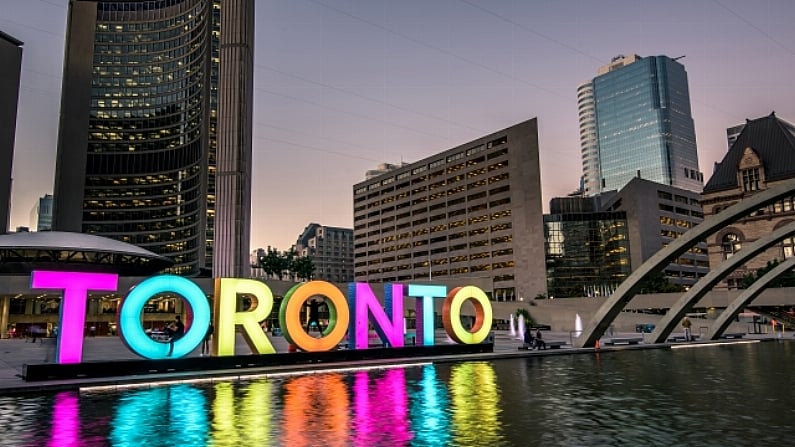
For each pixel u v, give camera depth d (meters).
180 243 182.00
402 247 179.88
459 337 37.06
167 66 198.25
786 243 107.69
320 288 31.56
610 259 140.25
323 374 27.34
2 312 82.50
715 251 117.94
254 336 28.91
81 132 188.88
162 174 190.38
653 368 29.95
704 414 16.17
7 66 125.12
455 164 163.25
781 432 13.83
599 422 14.98
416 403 18.19
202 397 19.84
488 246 149.75
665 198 148.25
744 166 117.81
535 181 139.00
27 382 22.70
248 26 142.38
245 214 134.62
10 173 123.50
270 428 14.30
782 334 70.44
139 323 25.88
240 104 137.25
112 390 21.98
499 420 15.27
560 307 91.25
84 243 90.81
